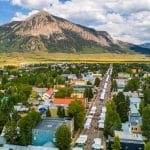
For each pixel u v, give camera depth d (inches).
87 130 6348.4
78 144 5374.0
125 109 6742.1
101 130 6348.4
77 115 6274.6
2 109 6958.7
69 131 5137.8
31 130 5310.0
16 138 5201.8
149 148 4446.4
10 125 5315.0
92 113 7632.9
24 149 4854.8
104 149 5246.1
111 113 5880.9
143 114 5964.6
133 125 6067.9
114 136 5191.9
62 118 6141.7
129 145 5017.2
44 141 5260.8
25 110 7495.1
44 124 5615.2
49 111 6840.6
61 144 4970.5
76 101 6555.1
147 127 5659.5
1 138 5246.1
